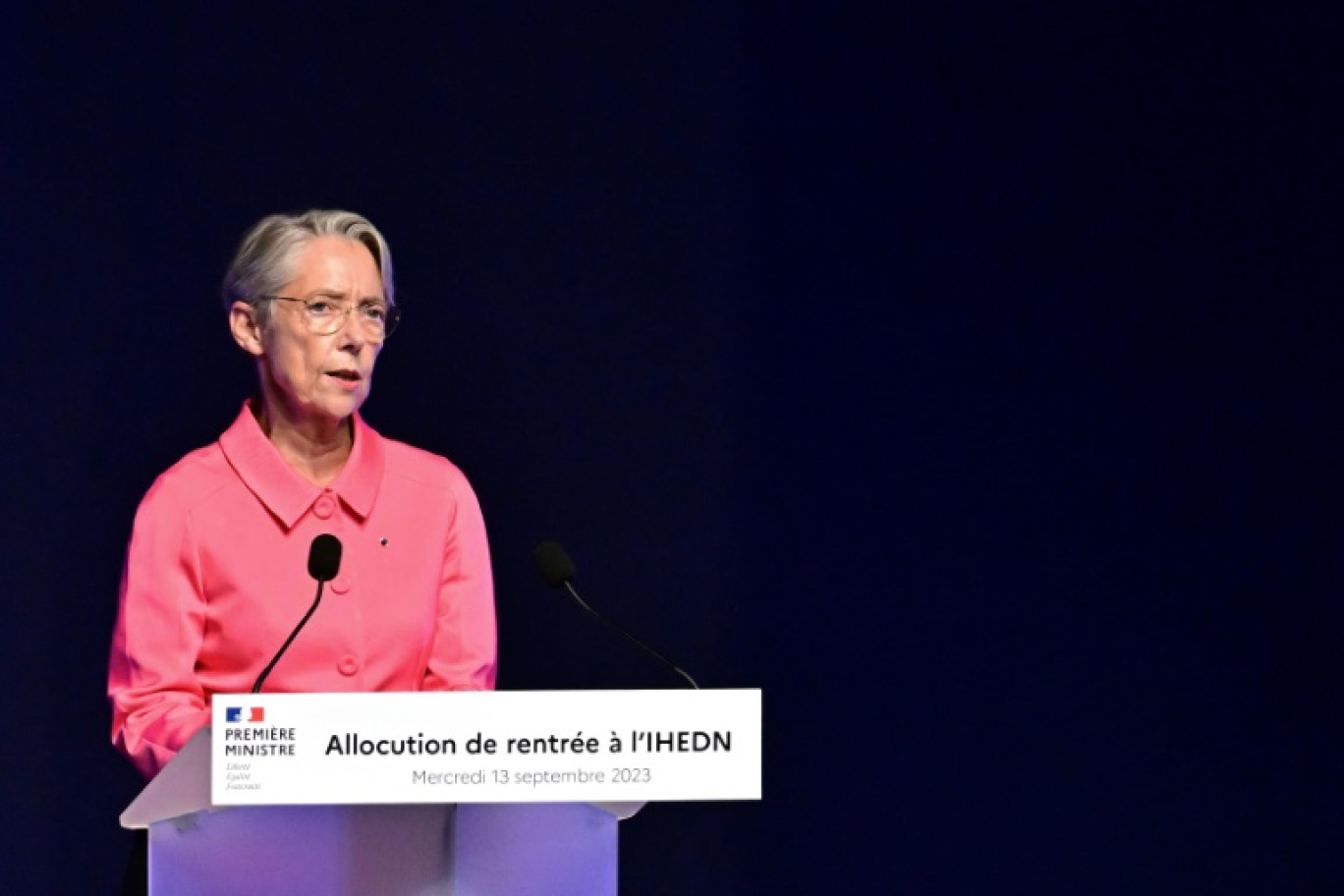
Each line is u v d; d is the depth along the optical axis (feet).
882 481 46.11
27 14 43.34
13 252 43.06
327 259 32.71
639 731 23.79
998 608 46.09
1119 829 45.80
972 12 46.57
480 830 23.76
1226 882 45.70
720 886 45.78
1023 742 45.98
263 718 23.16
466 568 34.17
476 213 45.29
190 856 23.34
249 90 44.34
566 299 45.55
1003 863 45.83
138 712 30.40
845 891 45.73
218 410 43.57
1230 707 45.96
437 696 23.48
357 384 32.73
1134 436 46.24
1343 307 46.24
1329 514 46.09
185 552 31.86
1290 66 46.37
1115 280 46.39
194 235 43.80
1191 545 46.09
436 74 45.19
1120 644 46.09
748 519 45.78
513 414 45.32
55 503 42.98
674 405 45.75
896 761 45.91
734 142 46.03
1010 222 46.39
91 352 43.29
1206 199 46.39
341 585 32.48
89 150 43.50
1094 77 46.52
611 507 45.50
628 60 45.83
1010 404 46.24
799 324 46.06
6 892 42.34
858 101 46.37
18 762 42.55
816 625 45.88
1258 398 46.24
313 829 23.38
